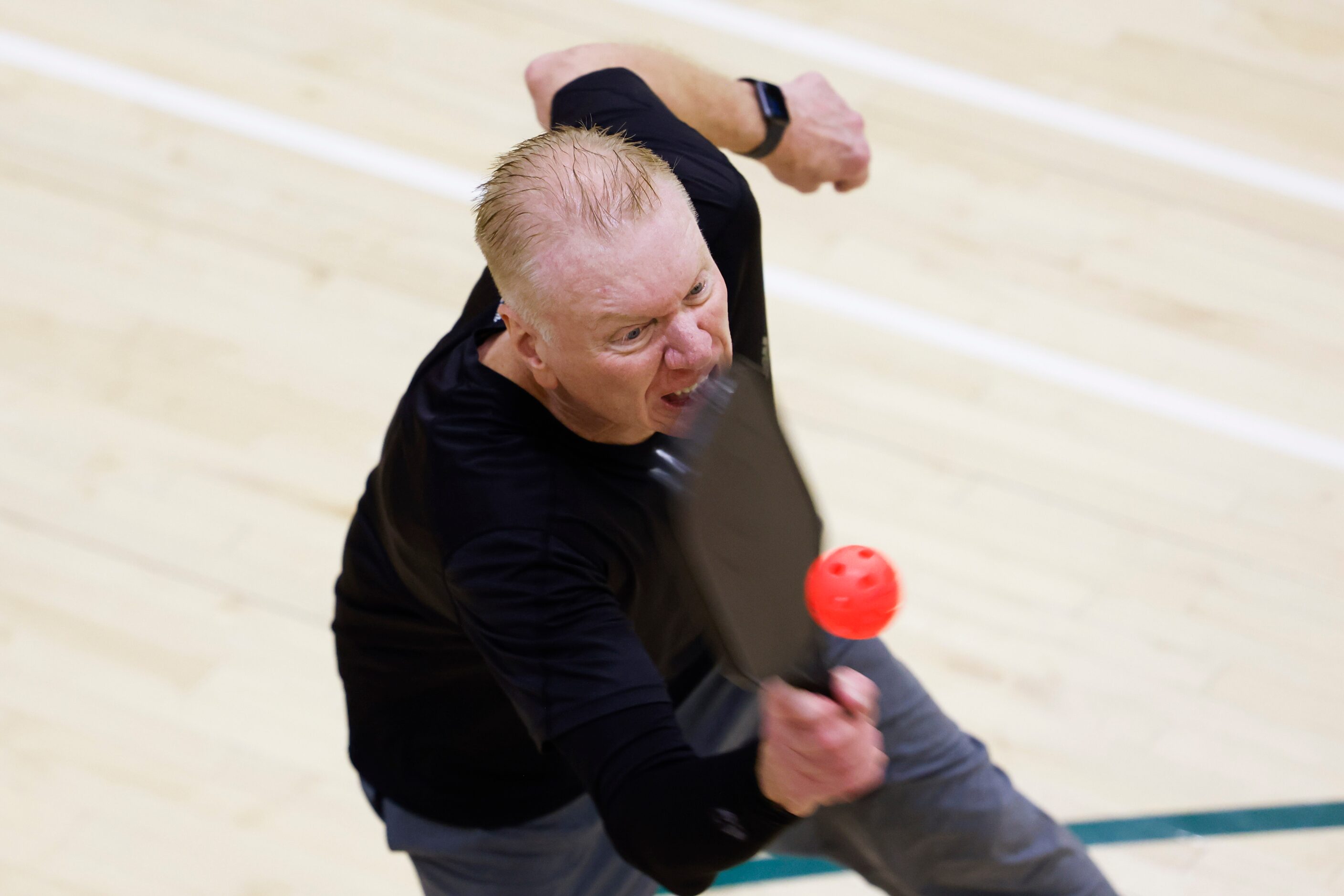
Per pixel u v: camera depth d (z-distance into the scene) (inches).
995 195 537.0
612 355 197.3
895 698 289.6
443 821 281.0
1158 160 551.8
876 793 293.7
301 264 514.3
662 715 202.4
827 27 600.7
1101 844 381.7
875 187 537.6
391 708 275.1
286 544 440.5
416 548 230.1
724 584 152.0
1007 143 555.8
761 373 159.9
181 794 391.5
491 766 276.1
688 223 197.0
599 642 208.2
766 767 167.9
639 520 220.1
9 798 389.7
